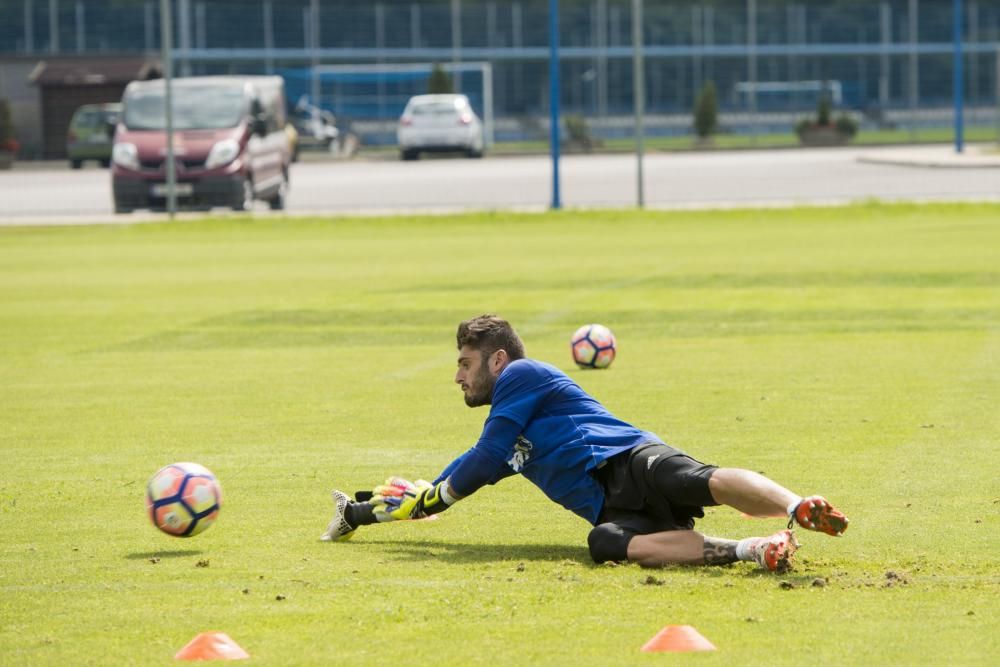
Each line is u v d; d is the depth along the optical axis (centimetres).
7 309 6669
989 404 3791
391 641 1855
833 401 3869
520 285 7325
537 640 1847
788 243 9512
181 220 11812
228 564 2292
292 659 1788
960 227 10425
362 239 10469
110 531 2547
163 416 3841
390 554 2353
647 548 2212
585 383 4269
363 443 3412
